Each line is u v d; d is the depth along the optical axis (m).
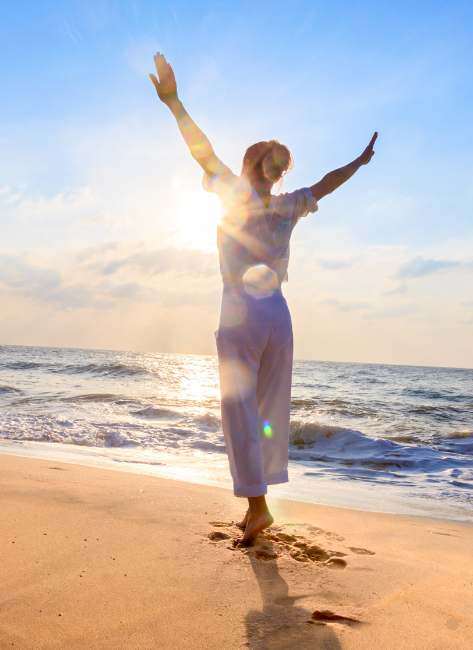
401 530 3.33
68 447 7.26
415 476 6.46
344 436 8.75
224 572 2.16
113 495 3.33
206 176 2.52
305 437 9.03
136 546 2.39
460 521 4.08
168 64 2.33
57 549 2.28
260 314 2.50
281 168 2.58
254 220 2.52
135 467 5.84
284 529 2.92
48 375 24.33
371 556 2.54
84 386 19.56
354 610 1.87
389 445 8.40
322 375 38.69
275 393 2.64
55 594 1.85
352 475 6.43
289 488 5.32
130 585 1.96
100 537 2.48
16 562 2.11
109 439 8.12
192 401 15.07
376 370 56.06
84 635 1.59
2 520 2.63
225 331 2.53
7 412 11.02
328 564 2.35
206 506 3.20
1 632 1.57
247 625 1.72
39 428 8.69
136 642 1.57
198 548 2.42
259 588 2.02
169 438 8.48
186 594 1.92
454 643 1.66
